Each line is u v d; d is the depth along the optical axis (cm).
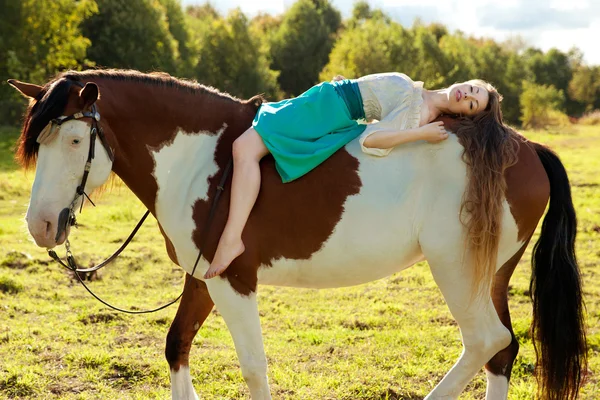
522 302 573
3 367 399
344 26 4838
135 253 723
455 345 461
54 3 2095
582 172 1309
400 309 554
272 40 3781
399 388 382
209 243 287
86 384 384
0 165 1410
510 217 292
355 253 290
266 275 295
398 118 290
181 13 2947
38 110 264
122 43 2514
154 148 293
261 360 291
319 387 382
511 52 4231
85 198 282
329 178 286
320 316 541
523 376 407
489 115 297
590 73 5262
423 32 3359
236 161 283
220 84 2958
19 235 793
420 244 292
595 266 682
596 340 455
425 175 288
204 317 322
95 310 530
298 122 287
